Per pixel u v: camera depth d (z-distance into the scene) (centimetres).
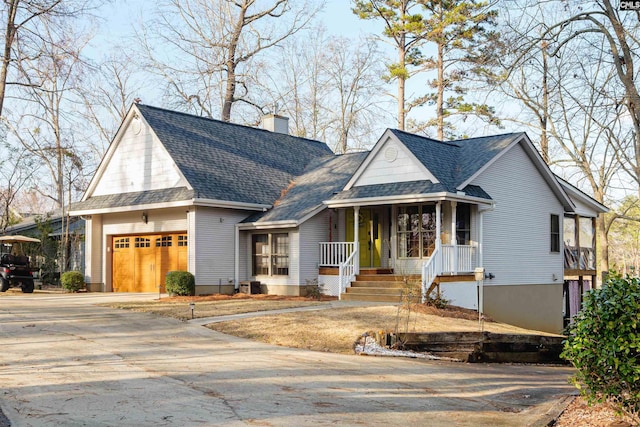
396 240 2441
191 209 2445
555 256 2744
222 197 2477
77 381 1045
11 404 895
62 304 2164
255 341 1520
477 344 1471
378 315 1766
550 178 2686
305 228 2494
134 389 993
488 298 2338
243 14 4331
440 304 2041
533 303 2580
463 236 2317
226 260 2544
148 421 812
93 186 2884
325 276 2488
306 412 870
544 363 1553
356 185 2436
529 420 865
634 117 2222
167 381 1055
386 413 881
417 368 1256
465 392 1049
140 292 2747
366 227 2559
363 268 2434
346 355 1377
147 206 2522
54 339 1462
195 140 2753
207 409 877
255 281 2544
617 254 5462
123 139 2767
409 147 2272
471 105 3847
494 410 924
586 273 3055
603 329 796
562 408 923
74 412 853
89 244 2867
